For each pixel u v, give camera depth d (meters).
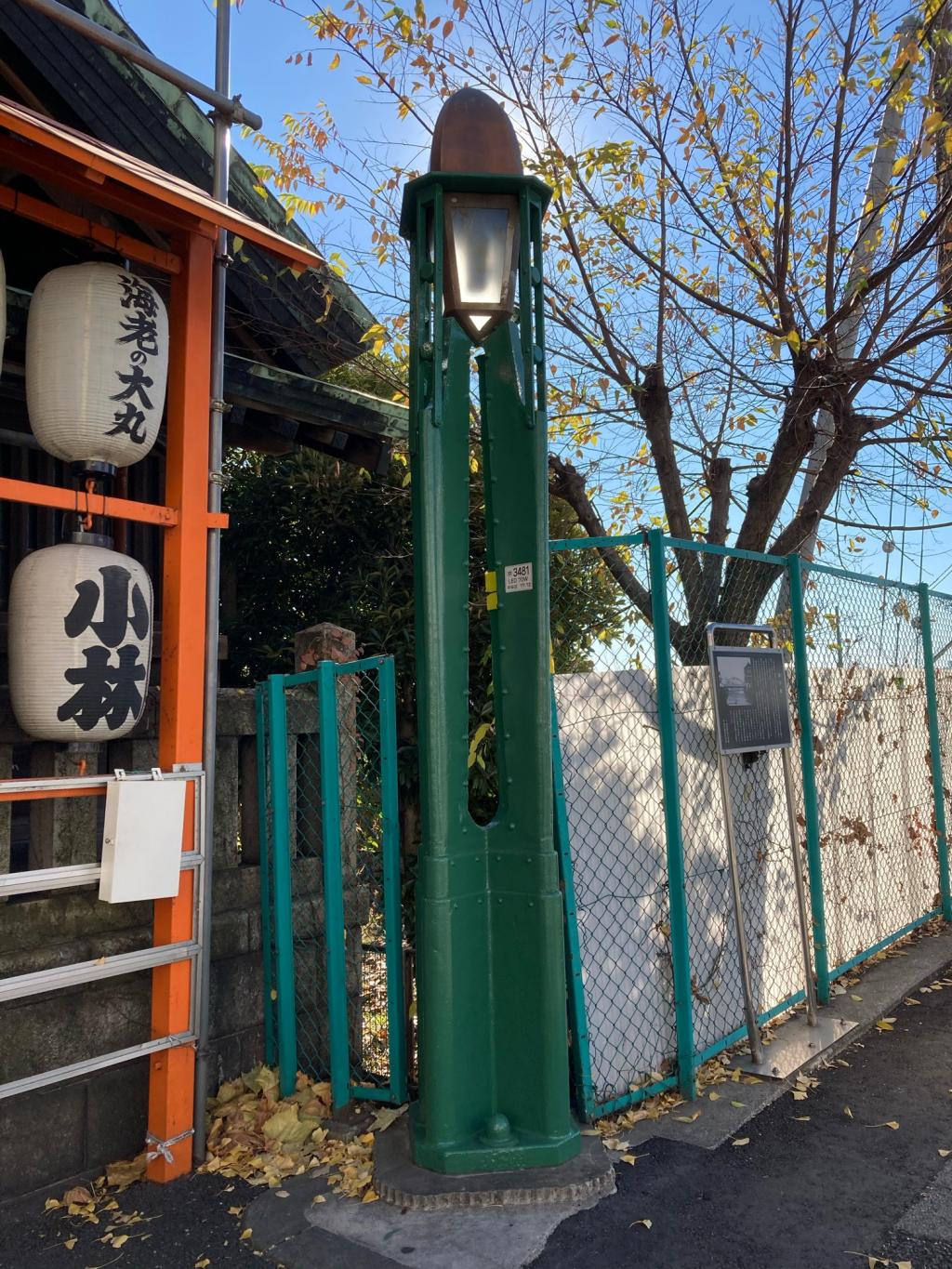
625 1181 3.01
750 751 4.09
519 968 3.14
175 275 3.40
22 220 4.26
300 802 4.33
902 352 5.68
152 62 3.35
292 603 7.73
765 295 6.53
